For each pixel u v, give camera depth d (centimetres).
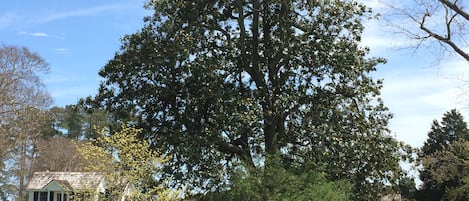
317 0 2362
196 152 2175
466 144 3603
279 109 2277
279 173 1850
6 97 3962
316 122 2284
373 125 2430
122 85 2428
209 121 2323
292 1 2405
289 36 2369
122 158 1639
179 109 2406
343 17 2373
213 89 2278
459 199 3569
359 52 2461
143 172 1653
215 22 2452
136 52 2342
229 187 1923
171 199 1719
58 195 4181
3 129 3962
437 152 3803
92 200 1608
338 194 1892
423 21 1708
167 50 2273
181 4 2397
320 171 2022
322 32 2373
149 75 2336
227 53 2453
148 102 2441
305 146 2375
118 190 1623
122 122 2302
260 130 2331
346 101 2448
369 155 2327
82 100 2481
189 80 2341
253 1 2419
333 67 2370
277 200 1798
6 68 3997
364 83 2441
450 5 1656
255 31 2455
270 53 2355
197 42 2394
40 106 4228
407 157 2412
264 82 2414
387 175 2369
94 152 1625
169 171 2128
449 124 4928
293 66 2459
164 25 2353
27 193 4319
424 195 4269
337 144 2292
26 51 4238
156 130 2406
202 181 2178
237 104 2228
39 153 5694
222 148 2316
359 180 2330
